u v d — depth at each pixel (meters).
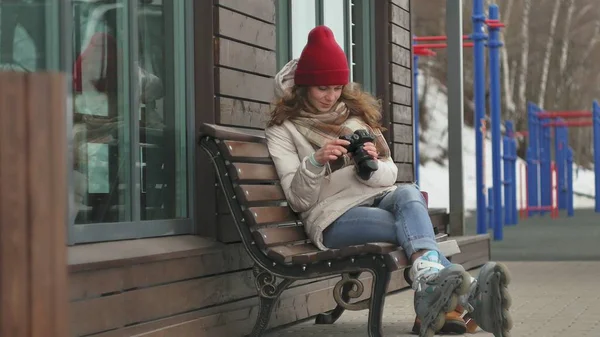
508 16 39.81
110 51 4.38
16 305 1.30
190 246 4.70
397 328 5.66
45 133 1.32
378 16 7.93
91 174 4.21
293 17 6.62
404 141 8.20
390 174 5.11
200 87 5.09
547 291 7.71
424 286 4.37
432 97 37.50
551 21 40.31
